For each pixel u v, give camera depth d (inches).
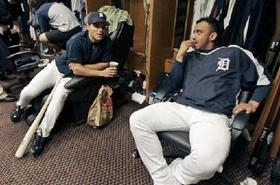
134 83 105.7
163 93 65.1
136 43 107.8
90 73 74.0
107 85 81.2
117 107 96.0
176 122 58.4
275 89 65.1
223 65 59.9
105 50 78.9
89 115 79.3
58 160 67.7
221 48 62.1
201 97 60.1
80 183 60.7
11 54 90.0
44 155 69.2
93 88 78.2
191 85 63.0
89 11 101.0
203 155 48.7
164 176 55.9
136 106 97.6
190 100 61.7
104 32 74.7
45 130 71.2
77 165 66.2
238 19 74.0
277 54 71.1
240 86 60.7
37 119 71.2
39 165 65.7
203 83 61.0
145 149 57.3
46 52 138.1
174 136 56.1
